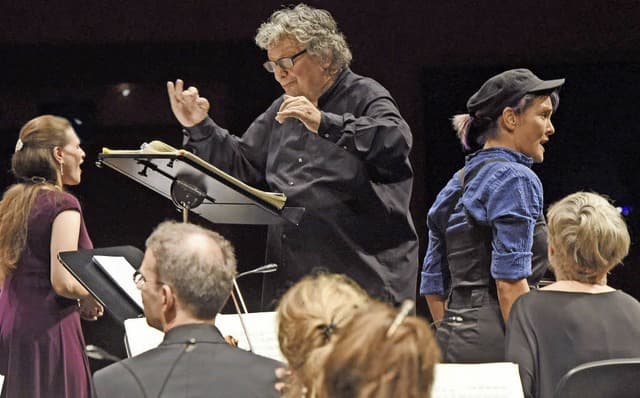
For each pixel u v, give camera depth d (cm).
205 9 1639
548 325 720
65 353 946
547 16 1647
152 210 1820
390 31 1644
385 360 351
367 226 925
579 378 655
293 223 854
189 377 574
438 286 941
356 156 888
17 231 945
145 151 775
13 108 1692
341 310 479
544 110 862
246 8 1638
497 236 814
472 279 848
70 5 1642
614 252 723
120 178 1808
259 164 978
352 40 1642
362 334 358
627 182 1705
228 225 1689
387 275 927
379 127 867
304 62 923
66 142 990
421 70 1655
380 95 930
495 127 872
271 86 1656
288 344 483
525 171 828
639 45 1639
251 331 753
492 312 834
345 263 925
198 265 599
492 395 653
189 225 628
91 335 1734
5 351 952
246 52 1650
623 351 704
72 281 926
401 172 920
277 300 939
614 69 1670
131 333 726
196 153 934
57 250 932
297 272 930
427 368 357
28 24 1642
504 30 1648
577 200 738
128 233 1817
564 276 744
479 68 1667
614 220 725
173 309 604
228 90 1664
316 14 935
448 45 1647
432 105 1677
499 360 823
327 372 358
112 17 1644
